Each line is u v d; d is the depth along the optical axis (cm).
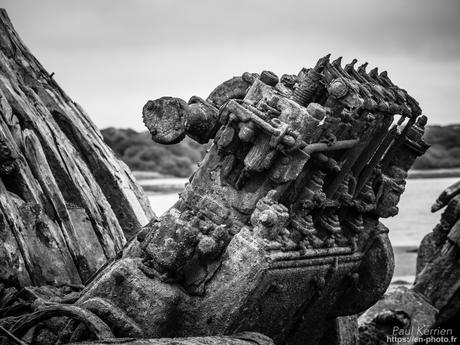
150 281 1434
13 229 1744
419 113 1838
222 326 1435
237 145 1486
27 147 1917
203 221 1477
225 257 1446
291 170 1467
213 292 1444
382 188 1822
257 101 1519
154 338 1375
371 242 1830
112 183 2169
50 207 1878
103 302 1410
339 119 1557
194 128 1520
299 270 1548
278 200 1503
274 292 1502
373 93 1677
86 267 1869
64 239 1858
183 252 1431
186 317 1451
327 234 1662
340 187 1686
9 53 2169
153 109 1530
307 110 1478
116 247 2003
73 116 2197
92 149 2172
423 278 2523
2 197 1755
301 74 1622
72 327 1434
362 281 1845
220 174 1509
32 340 1477
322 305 1762
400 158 1867
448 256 2514
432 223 5681
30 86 2170
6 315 1569
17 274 1712
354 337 1994
